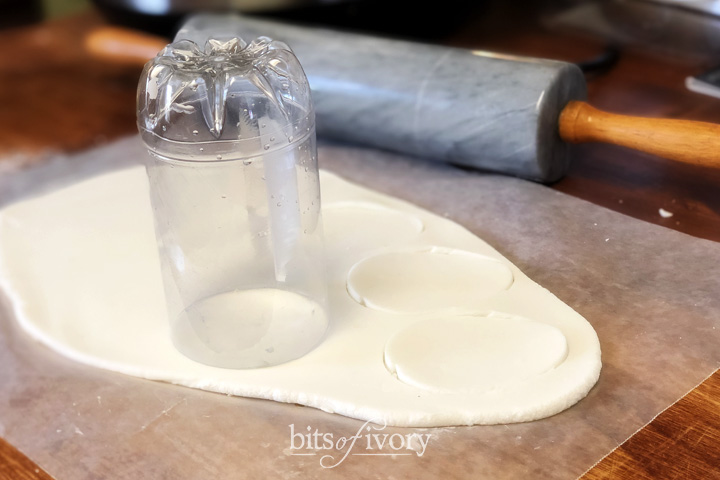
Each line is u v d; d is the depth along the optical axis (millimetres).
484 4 977
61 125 837
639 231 639
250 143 542
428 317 575
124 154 782
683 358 549
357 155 753
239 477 507
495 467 502
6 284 636
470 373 539
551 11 943
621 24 895
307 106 558
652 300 586
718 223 647
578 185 694
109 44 864
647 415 521
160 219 561
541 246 634
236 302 568
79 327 596
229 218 561
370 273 611
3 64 959
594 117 668
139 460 520
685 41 859
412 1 854
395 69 710
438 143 705
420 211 669
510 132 673
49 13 1101
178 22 828
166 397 551
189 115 538
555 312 575
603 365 548
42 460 526
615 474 495
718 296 585
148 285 626
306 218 563
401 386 537
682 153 635
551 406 522
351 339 566
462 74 691
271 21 782
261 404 543
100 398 554
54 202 715
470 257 620
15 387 566
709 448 504
